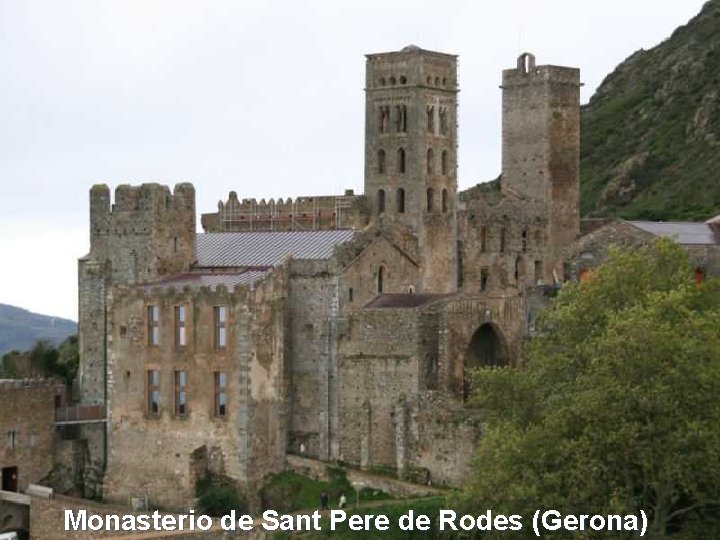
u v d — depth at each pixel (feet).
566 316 576.61
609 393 513.86
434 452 643.45
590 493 506.89
